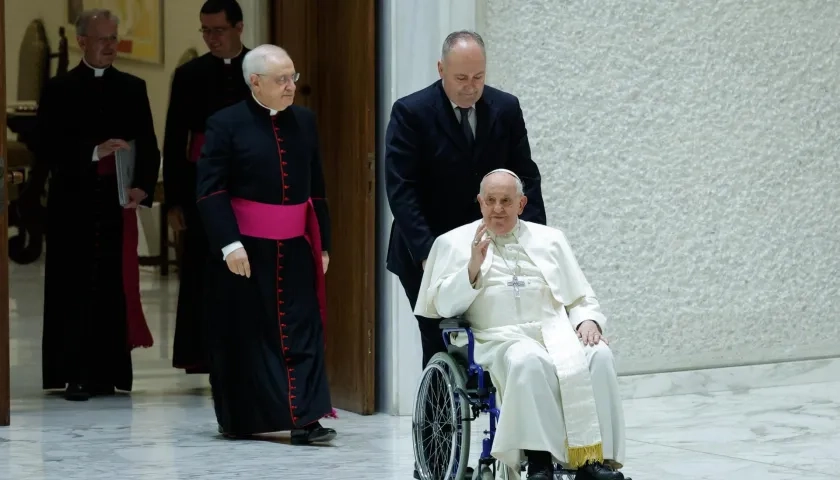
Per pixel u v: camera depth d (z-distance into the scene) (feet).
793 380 96.58
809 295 97.40
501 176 55.67
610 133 88.48
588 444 51.42
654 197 90.48
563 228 87.35
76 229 92.38
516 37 84.74
